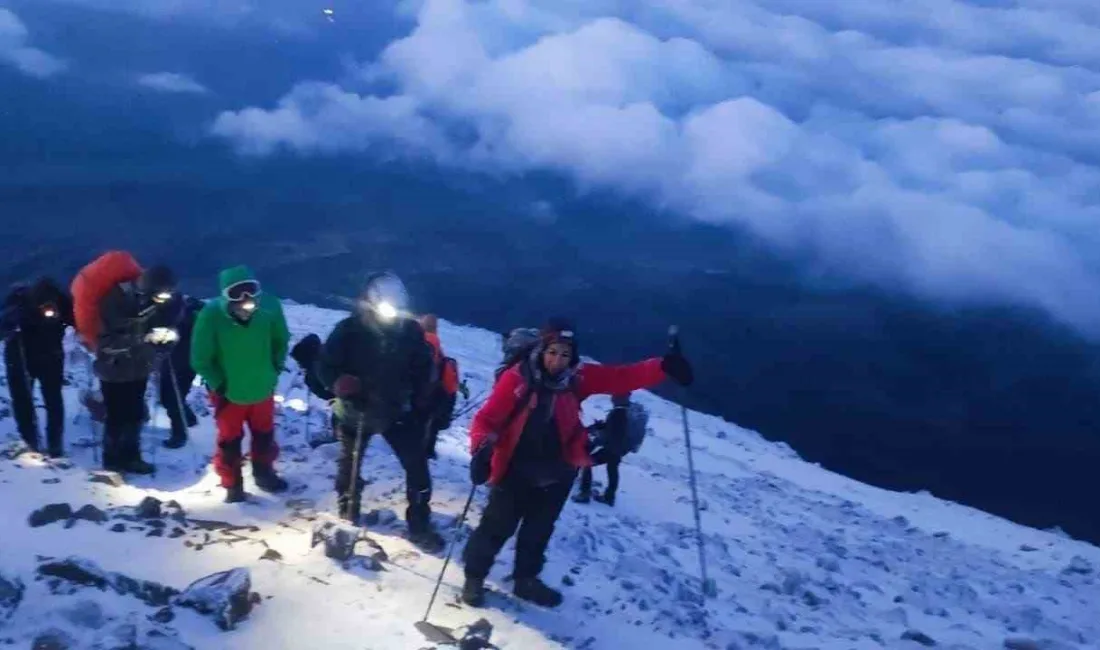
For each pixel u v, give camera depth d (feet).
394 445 27.50
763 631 28.78
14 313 33.60
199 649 19.74
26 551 22.84
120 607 20.25
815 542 47.06
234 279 29.04
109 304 31.96
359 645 21.25
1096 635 38.63
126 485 30.42
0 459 30.58
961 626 35.04
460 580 25.80
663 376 24.38
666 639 25.77
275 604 22.31
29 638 18.37
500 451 23.88
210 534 26.04
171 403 36.91
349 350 26.84
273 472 31.55
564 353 23.54
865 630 31.83
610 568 30.63
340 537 25.31
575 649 23.65
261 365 29.91
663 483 54.90
